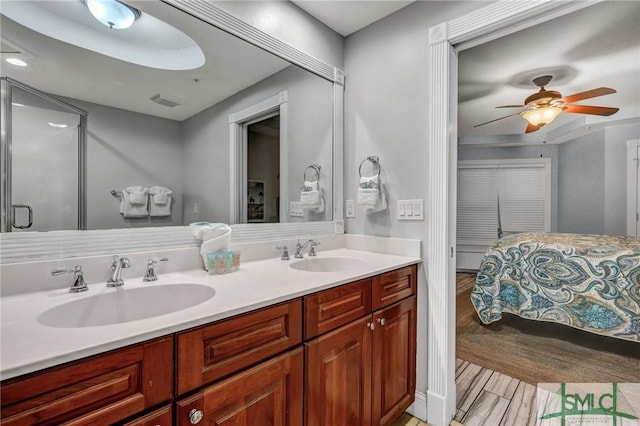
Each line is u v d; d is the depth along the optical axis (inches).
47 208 42.5
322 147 76.9
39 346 25.2
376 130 74.2
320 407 44.9
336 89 79.3
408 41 68.3
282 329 40.1
